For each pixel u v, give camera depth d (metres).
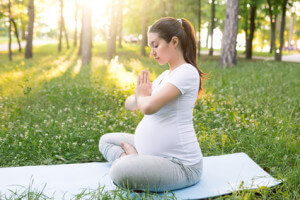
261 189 2.63
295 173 2.93
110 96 6.30
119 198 2.42
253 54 25.31
